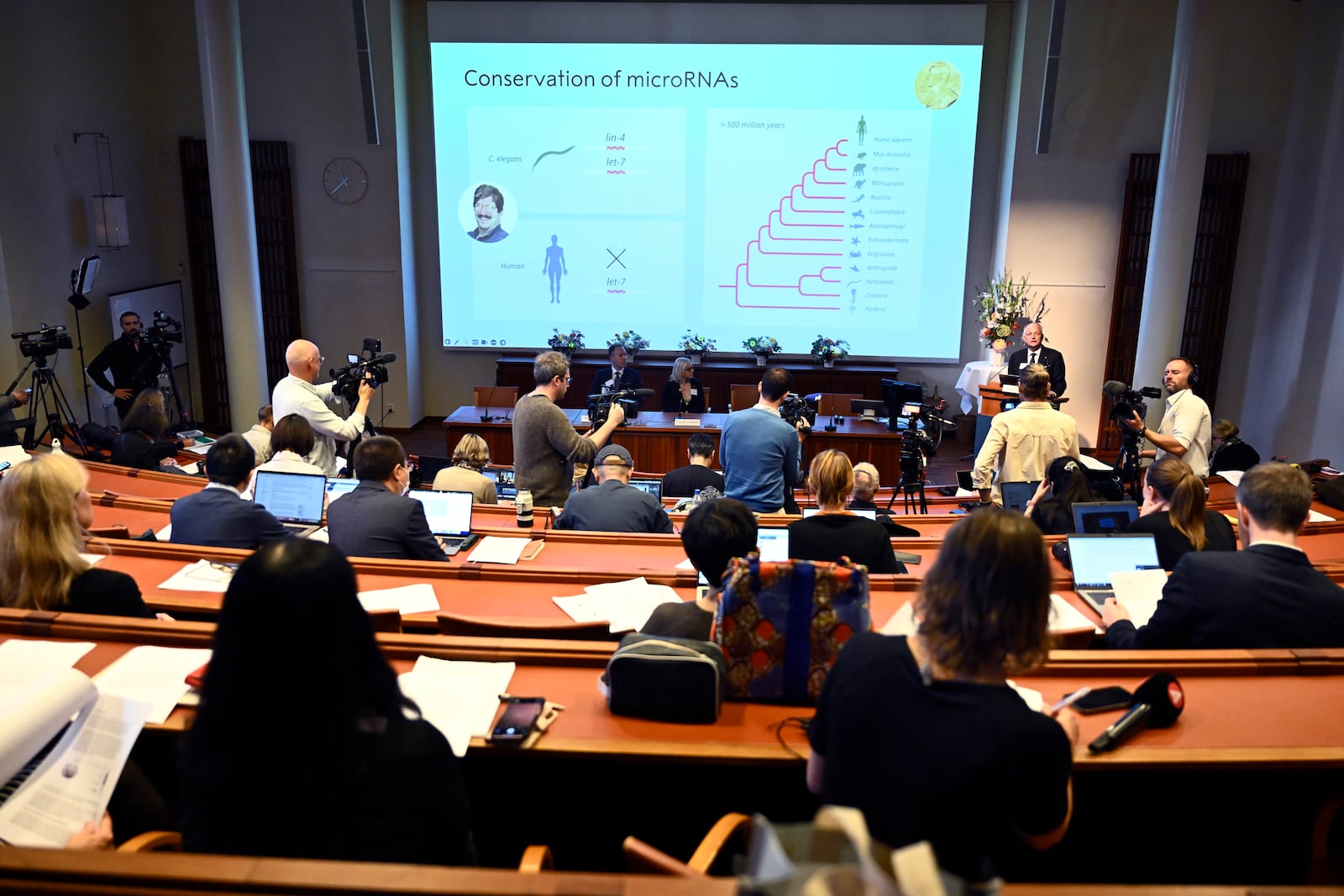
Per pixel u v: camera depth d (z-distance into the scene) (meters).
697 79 10.88
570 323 11.51
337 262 11.33
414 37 11.12
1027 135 10.70
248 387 9.95
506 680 2.37
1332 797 2.19
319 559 1.30
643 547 4.13
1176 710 2.21
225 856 1.29
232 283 9.70
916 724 1.46
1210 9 8.84
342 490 4.72
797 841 0.96
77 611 2.60
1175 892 1.14
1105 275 10.99
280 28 10.76
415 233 11.62
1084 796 2.40
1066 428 5.54
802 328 11.39
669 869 1.49
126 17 10.50
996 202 11.27
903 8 10.62
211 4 9.06
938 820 1.43
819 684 2.25
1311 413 9.62
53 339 7.99
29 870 1.27
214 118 9.33
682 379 9.86
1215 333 10.94
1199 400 6.16
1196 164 9.16
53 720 1.87
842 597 2.23
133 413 6.31
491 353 11.87
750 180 11.08
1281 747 2.15
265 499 4.50
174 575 3.39
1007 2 10.79
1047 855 2.44
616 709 2.24
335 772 1.28
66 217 9.48
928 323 11.33
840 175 11.02
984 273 11.47
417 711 1.43
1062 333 11.16
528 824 2.45
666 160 11.07
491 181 11.20
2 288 8.58
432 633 3.13
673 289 11.38
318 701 1.27
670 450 9.22
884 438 8.99
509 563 3.88
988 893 0.93
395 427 11.70
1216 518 3.60
